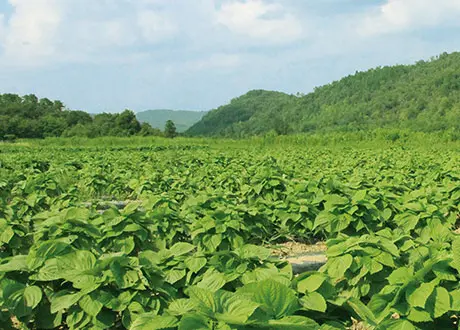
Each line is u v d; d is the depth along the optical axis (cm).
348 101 13125
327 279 416
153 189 1311
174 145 4425
